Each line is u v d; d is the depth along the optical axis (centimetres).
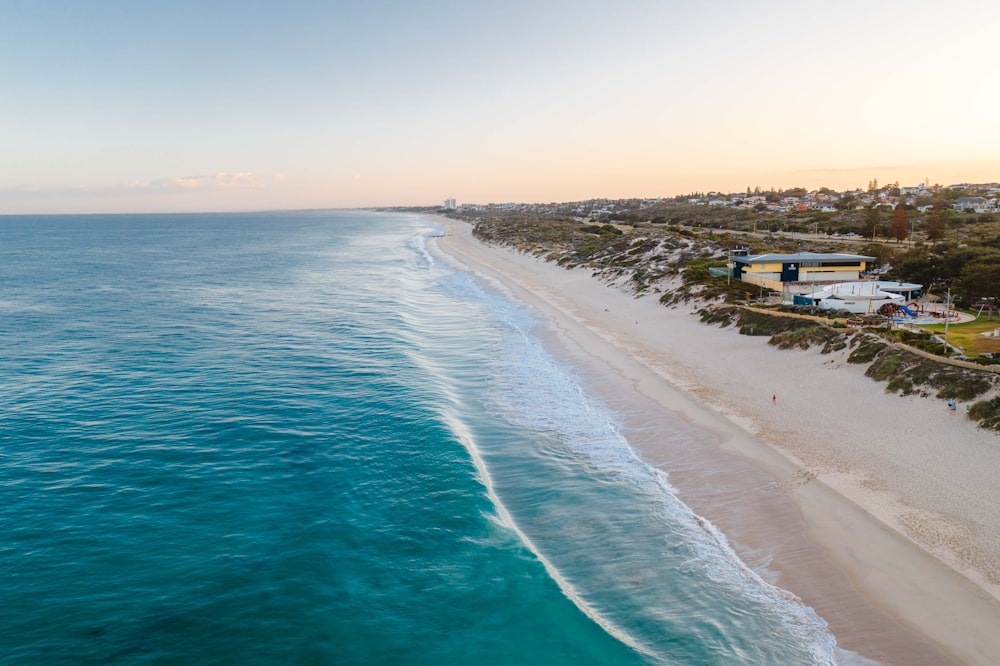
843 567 1811
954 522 2000
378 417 3234
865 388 3225
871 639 1530
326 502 2348
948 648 1482
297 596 1802
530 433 2984
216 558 1991
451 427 3062
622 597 1755
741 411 3145
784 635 1568
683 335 4834
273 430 3070
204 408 3400
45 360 4416
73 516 2242
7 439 2947
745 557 1908
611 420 3105
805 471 2434
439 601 1772
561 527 2139
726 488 2339
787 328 4322
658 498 2300
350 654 1588
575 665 1516
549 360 4275
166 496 2400
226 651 1597
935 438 2595
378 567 1933
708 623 1628
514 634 1633
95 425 3145
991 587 1681
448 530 2130
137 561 1970
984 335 4053
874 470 2406
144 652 1587
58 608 1741
